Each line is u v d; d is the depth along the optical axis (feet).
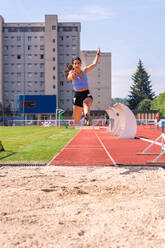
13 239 8.95
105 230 9.70
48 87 322.55
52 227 10.02
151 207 12.25
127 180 19.08
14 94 336.70
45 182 18.39
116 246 8.39
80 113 21.59
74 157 32.35
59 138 68.54
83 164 27.07
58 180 19.11
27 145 48.47
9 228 9.95
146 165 25.98
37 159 30.22
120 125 77.15
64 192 15.28
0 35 328.08
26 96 229.04
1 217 11.10
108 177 20.15
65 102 336.70
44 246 8.41
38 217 11.12
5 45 336.08
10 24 335.47
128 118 66.23
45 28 320.91
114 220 10.69
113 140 61.87
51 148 43.11
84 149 41.78
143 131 113.70
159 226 10.03
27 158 31.07
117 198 14.08
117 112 79.00
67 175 21.13
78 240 8.87
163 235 9.23
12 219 10.90
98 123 210.38
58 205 12.86
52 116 248.11
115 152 37.93
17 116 266.98
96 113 253.24
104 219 10.83
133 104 376.27
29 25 335.67
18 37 335.88
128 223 10.36
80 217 11.09
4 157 31.96
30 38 336.08
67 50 336.49
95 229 9.80
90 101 20.45
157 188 16.49
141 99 374.63
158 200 13.46
